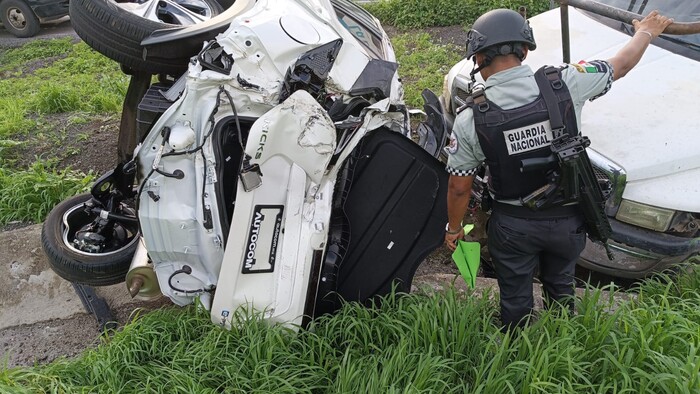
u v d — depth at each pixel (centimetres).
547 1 795
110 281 325
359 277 313
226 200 281
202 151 264
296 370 256
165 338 287
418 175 301
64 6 1012
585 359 245
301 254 273
